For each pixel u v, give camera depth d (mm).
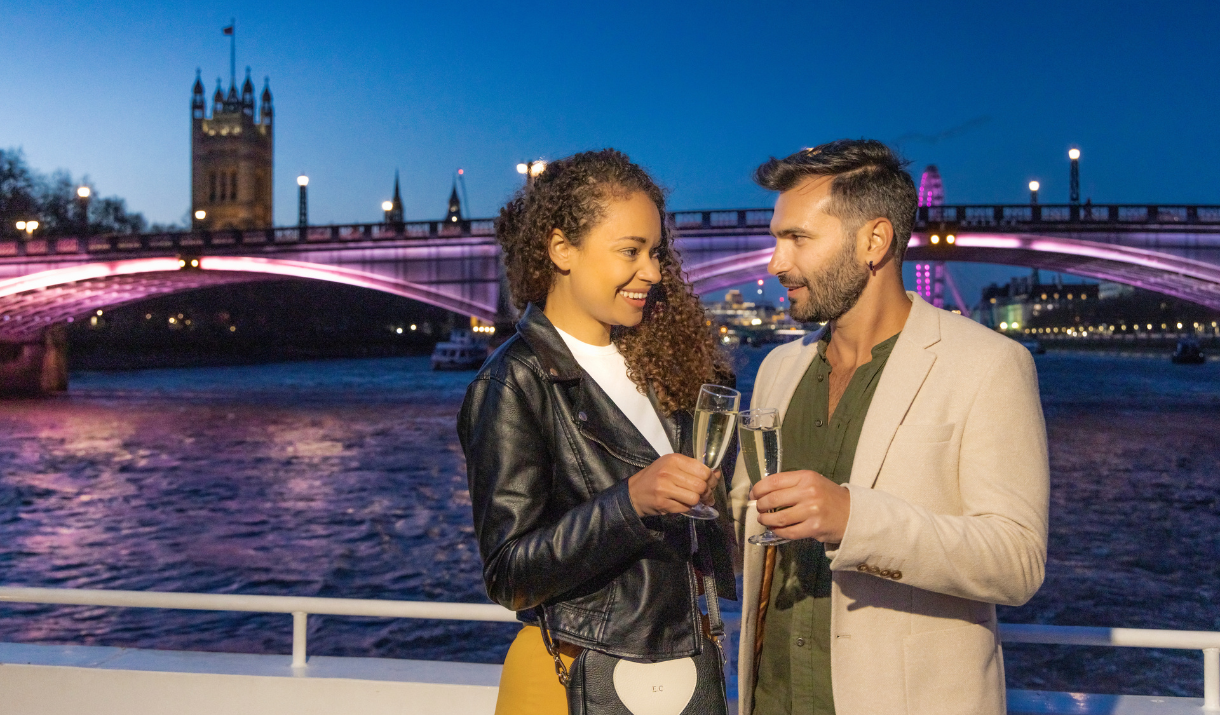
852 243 1271
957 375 1207
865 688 1185
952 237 32125
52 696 2025
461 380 60250
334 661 2068
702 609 1309
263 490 19844
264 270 36844
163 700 2000
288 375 65562
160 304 80188
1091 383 51156
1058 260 35562
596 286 1259
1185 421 31000
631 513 1052
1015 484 1151
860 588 1201
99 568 13492
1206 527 15086
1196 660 9000
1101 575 12203
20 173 67125
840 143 1293
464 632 10484
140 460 24219
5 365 44906
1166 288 36750
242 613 11234
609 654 1168
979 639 1208
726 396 1177
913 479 1188
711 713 1207
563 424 1229
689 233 32406
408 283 36094
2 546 14852
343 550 14539
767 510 1056
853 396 1306
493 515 1169
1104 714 1802
